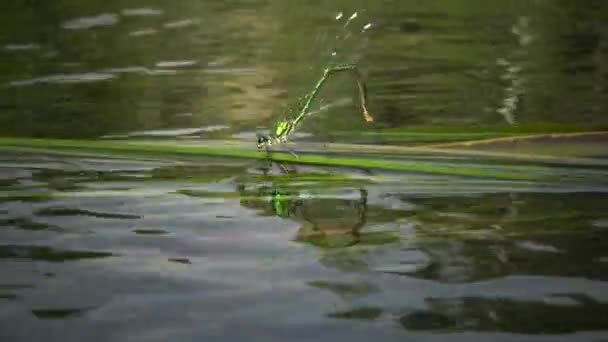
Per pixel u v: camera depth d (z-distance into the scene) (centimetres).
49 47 844
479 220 370
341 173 450
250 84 686
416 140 489
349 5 1098
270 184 429
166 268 316
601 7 1045
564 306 279
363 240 347
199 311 277
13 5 1105
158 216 378
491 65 746
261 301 285
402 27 935
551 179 425
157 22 991
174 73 732
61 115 587
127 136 527
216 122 566
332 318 272
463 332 261
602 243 336
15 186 421
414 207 391
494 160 452
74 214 379
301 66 754
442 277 304
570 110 584
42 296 290
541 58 768
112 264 319
